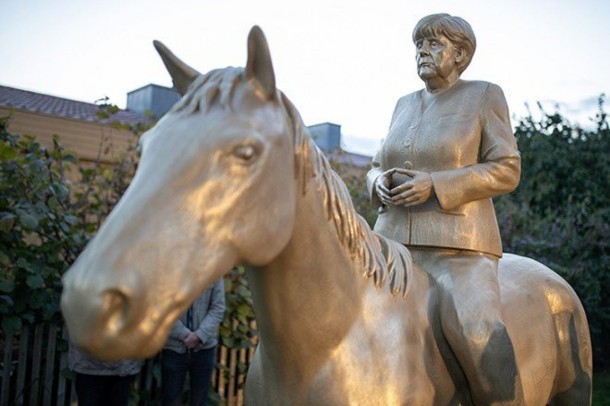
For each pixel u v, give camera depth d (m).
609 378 6.42
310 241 1.33
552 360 2.04
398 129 2.03
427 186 1.79
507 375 1.65
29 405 3.41
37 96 12.10
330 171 1.41
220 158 1.04
